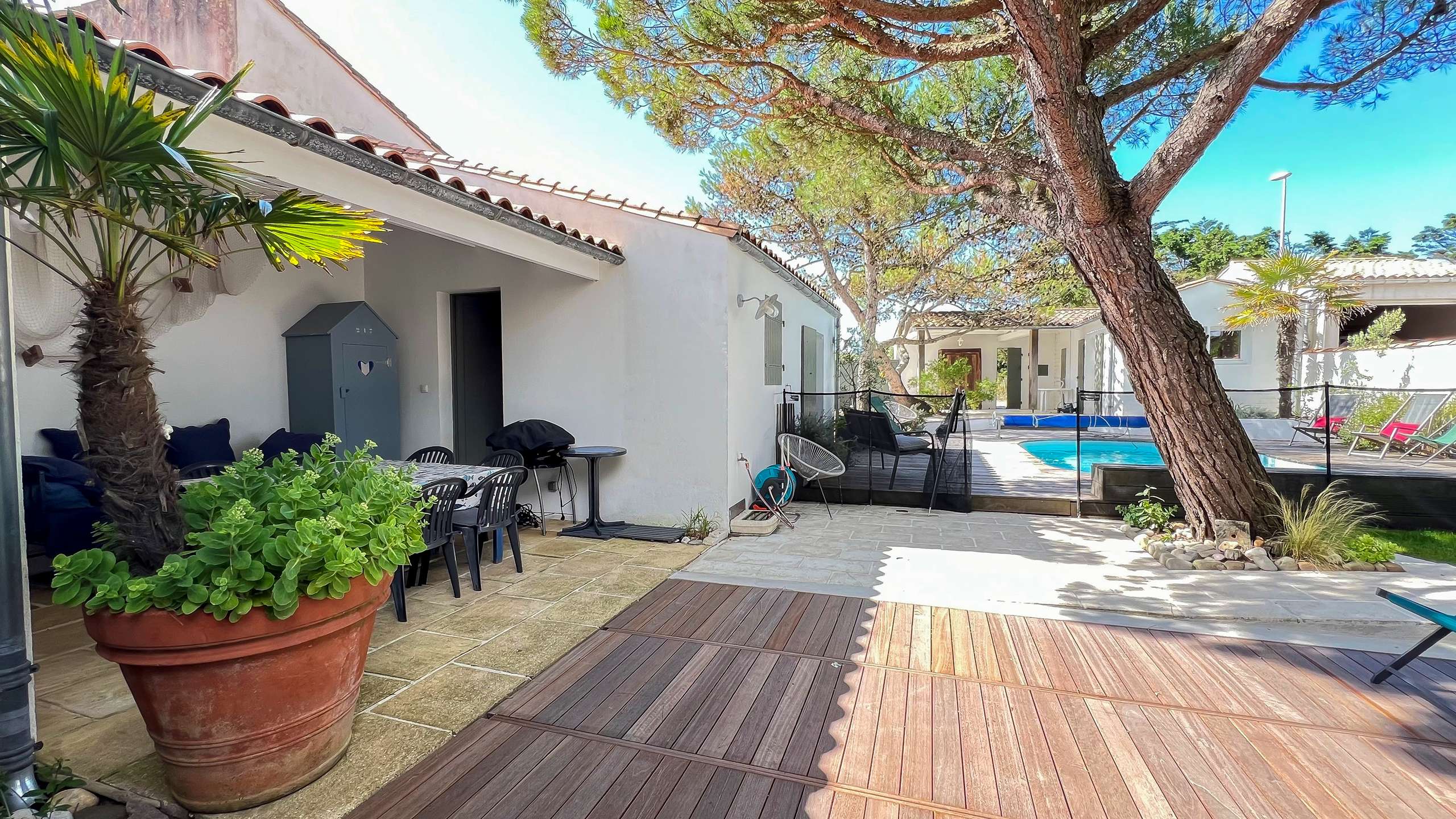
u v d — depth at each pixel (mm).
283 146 2871
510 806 1932
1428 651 3010
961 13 4152
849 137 5570
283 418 5637
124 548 1913
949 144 4805
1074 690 2652
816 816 1887
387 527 2123
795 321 8484
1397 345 10586
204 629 1744
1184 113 5633
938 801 1954
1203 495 4613
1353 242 27625
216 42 5773
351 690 2166
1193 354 4480
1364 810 1892
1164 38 5129
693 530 5160
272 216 2080
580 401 5789
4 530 1817
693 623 3408
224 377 5199
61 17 1928
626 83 5254
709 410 5375
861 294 14164
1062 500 6086
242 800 1894
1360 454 8836
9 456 1830
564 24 4906
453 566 3789
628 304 5590
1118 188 4312
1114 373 14250
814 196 8898
